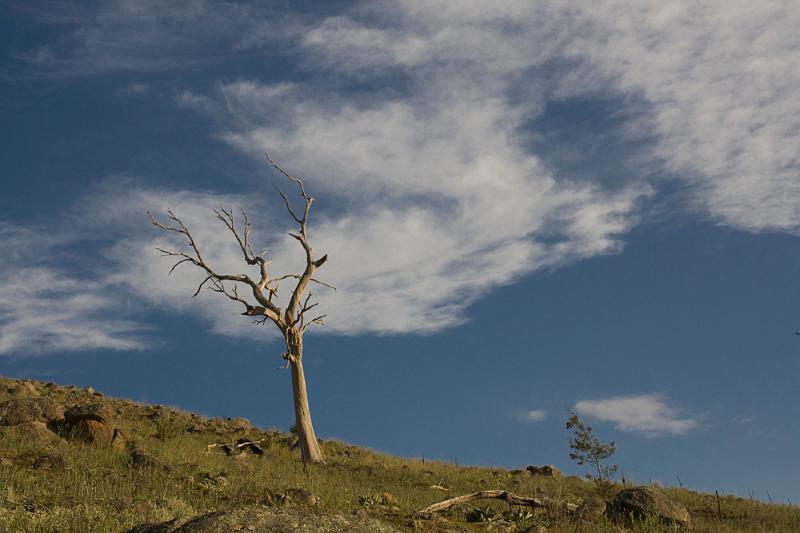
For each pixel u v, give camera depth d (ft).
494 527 55.72
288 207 122.11
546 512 63.62
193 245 119.96
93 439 75.31
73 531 41.47
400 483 83.35
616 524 60.44
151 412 113.80
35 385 121.49
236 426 114.93
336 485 72.02
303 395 111.96
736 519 73.87
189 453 79.97
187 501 52.65
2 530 35.88
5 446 66.80
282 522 29.19
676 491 90.33
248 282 118.73
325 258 122.31
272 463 87.61
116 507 47.26
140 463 65.31
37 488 51.24
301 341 116.78
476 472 100.27
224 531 28.25
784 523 71.92
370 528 30.30
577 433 104.22
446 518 58.95
